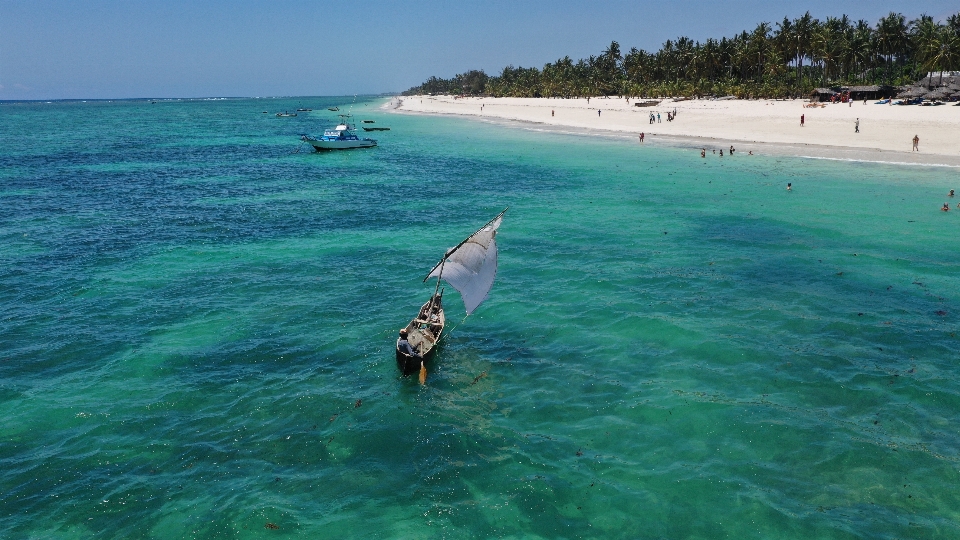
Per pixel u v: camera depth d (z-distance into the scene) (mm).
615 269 28594
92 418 16688
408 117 156125
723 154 62531
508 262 30109
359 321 23172
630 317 23047
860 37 111938
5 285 26766
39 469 14586
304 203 44531
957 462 14281
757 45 127562
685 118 96750
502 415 16906
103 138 99688
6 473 14422
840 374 18438
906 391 17359
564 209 41375
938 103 86312
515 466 14688
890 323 21859
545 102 176000
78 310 24094
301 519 13008
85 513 13180
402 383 18609
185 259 30797
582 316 23359
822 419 16156
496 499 13586
